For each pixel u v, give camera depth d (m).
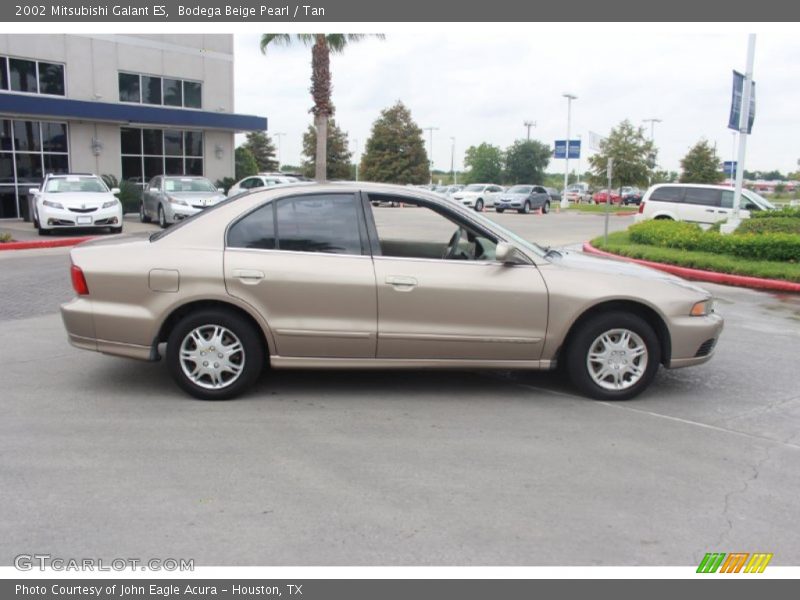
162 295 5.29
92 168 23.95
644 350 5.63
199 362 5.40
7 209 22.23
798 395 6.00
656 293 5.58
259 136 72.69
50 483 4.02
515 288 5.44
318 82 21.59
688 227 16.83
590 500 3.96
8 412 5.16
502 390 5.92
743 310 10.05
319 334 5.36
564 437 4.89
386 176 64.00
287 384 5.94
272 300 5.30
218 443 4.65
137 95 25.33
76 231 18.48
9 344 7.09
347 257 5.40
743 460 4.57
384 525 3.65
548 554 3.43
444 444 4.72
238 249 5.36
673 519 3.78
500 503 3.90
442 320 5.42
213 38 27.08
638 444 4.80
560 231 25.34
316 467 4.32
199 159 27.19
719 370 6.76
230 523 3.63
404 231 5.54
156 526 3.59
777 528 3.71
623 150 38.97
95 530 3.54
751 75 16.73
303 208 5.47
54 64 23.09
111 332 5.35
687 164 52.09
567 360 5.68
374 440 4.76
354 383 6.01
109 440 4.67
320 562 3.33
